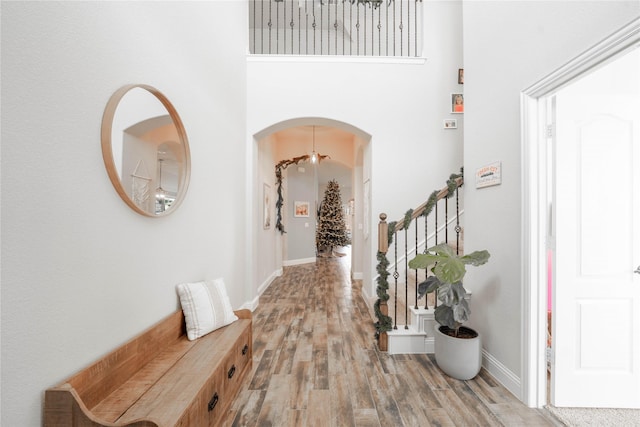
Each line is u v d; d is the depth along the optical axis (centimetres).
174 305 193
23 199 96
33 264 99
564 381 181
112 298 137
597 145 177
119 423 101
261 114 376
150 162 167
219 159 277
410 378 214
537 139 181
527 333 183
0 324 90
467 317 206
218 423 158
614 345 179
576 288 179
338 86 380
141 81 161
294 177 738
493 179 214
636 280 177
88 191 123
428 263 206
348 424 167
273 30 579
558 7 158
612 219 177
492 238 217
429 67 386
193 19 225
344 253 1023
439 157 383
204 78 244
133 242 152
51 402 101
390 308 294
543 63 168
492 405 184
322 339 284
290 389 201
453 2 392
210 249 254
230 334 199
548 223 183
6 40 92
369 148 400
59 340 109
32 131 100
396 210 382
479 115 232
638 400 178
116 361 134
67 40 113
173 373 147
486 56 223
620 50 129
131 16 152
